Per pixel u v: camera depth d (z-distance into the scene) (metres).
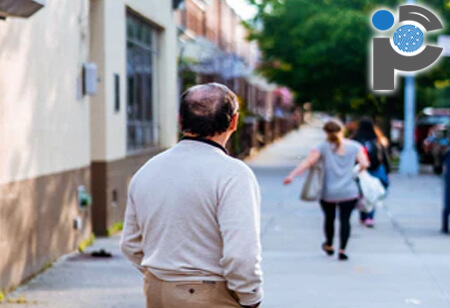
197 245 4.42
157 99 20.70
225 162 4.43
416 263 12.82
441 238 15.70
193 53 34.78
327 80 39.88
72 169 13.17
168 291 4.45
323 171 12.64
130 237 4.77
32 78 10.90
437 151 36.47
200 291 4.41
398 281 11.30
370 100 43.94
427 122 48.50
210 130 4.51
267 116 75.12
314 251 14.00
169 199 4.45
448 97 57.66
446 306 9.77
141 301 9.88
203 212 4.39
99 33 15.20
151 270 4.54
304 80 40.00
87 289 10.48
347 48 37.47
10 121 9.98
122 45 16.53
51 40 11.85
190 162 4.47
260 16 39.44
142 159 18.56
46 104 11.60
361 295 10.36
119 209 16.41
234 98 4.61
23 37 10.52
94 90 13.86
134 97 18.16
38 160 11.26
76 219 13.38
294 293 10.45
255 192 4.39
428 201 23.42
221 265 4.38
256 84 66.12
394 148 55.81
